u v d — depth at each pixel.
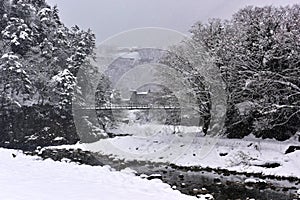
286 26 17.22
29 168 10.69
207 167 14.98
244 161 14.90
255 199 10.23
